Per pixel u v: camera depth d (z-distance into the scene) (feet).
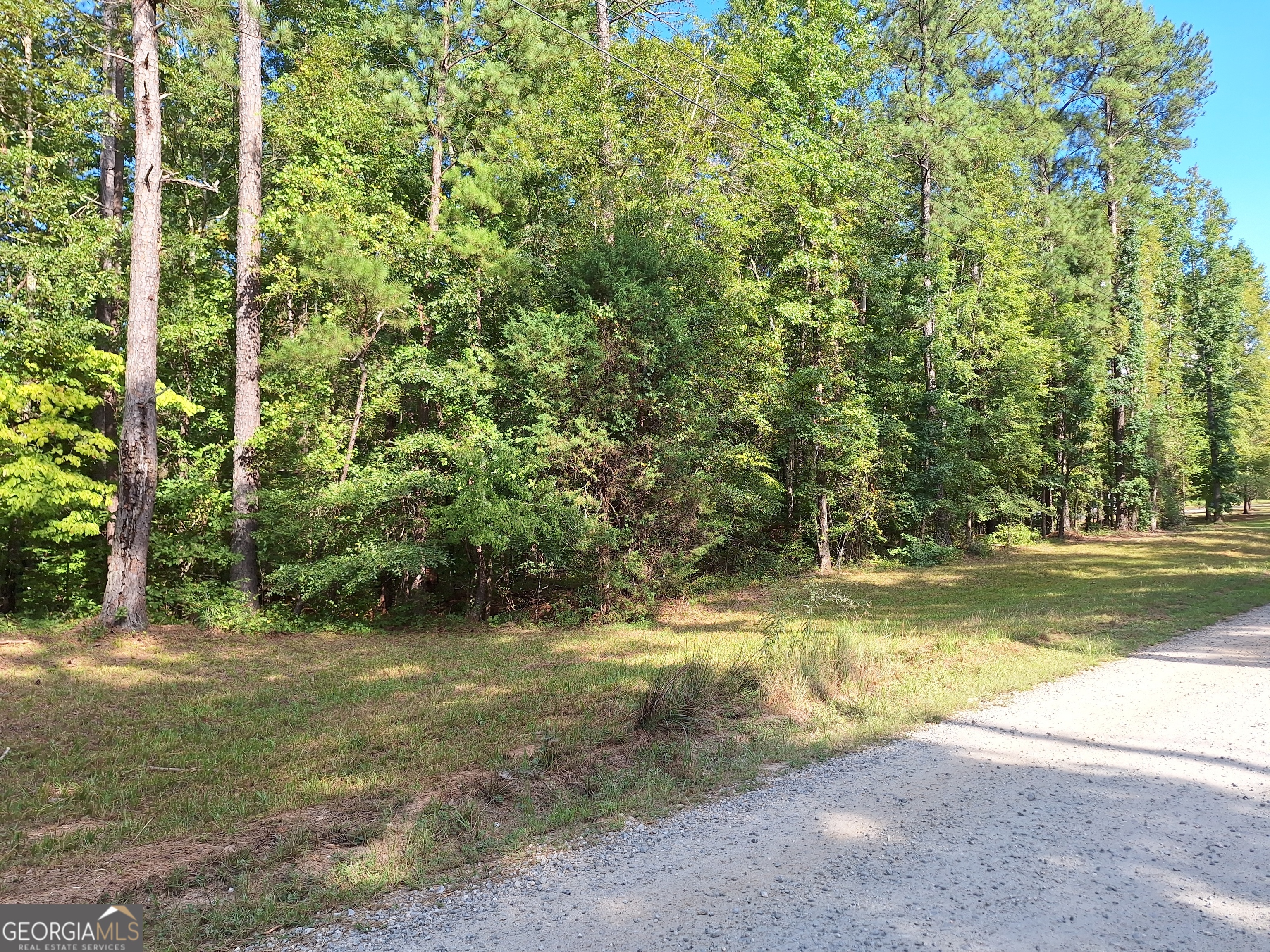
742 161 66.64
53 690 27.78
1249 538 98.68
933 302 86.12
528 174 56.18
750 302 66.08
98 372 45.34
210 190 55.62
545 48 53.52
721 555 69.05
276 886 12.27
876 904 10.96
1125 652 31.42
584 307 48.42
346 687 28.94
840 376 73.10
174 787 17.90
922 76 88.33
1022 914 10.60
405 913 11.28
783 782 16.94
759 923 10.46
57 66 46.03
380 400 50.06
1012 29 105.60
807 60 74.18
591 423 46.85
